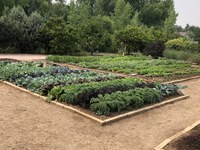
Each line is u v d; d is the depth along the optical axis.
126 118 8.46
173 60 24.00
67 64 19.38
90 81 11.77
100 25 30.06
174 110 9.72
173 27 54.41
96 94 9.27
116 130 7.46
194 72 18.58
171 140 6.88
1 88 11.01
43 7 41.78
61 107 8.93
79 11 44.25
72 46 27.12
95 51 31.66
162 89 11.31
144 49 28.83
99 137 6.92
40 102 9.42
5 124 7.25
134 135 7.22
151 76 15.95
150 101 9.95
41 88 10.32
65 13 44.75
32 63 16.08
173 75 16.73
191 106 10.41
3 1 36.09
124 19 47.75
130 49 30.30
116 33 30.31
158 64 20.92
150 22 63.12
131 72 16.94
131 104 9.20
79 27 30.00
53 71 13.58
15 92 10.52
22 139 6.45
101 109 8.33
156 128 7.83
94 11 59.88
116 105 8.65
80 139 6.71
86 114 8.23
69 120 7.89
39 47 26.78
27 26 26.50
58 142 6.45
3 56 21.95
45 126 7.34
